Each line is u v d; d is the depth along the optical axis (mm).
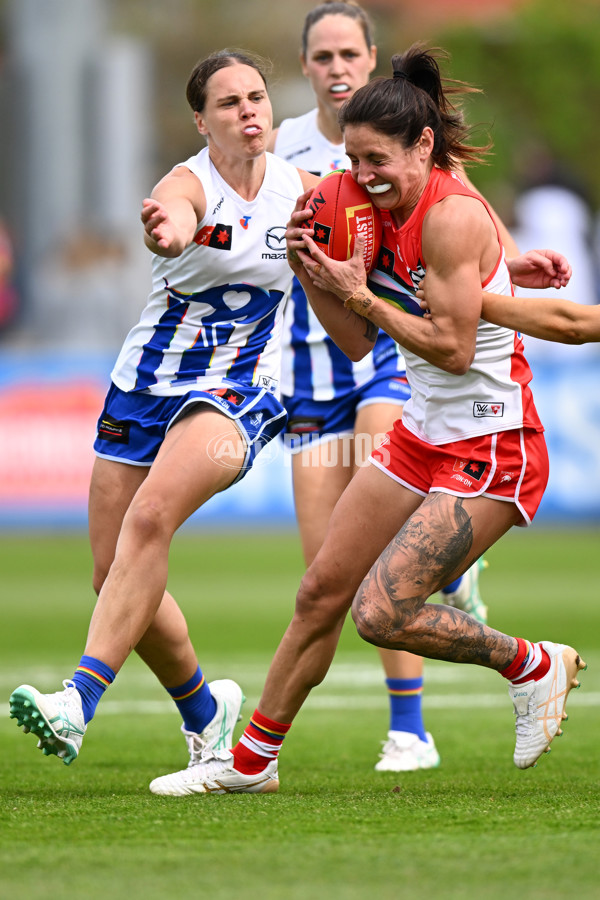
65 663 28656
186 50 93250
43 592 42688
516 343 14797
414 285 14648
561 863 11062
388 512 14938
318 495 19391
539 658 15141
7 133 76812
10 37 79625
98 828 12648
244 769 15414
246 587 43344
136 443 16062
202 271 15578
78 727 14148
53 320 72000
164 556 14891
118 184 76625
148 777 17172
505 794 15164
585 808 13742
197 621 35469
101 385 59344
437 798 14734
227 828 12617
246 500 63688
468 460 14492
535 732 15203
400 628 14477
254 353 16016
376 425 19109
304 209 14844
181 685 16375
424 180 14352
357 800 14602
